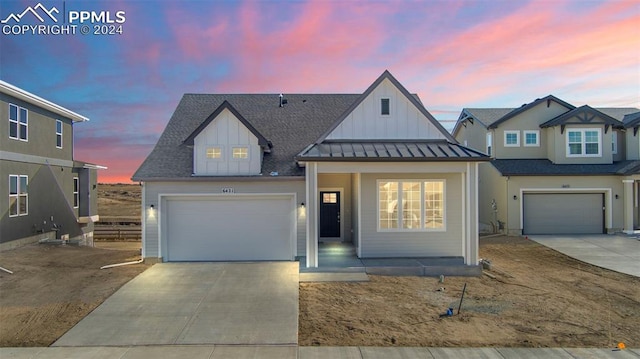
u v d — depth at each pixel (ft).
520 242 56.39
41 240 55.93
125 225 97.71
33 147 55.77
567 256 47.96
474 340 24.16
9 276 36.14
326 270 37.70
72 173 67.10
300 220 43.83
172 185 43.27
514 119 69.31
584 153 66.18
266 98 57.67
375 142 43.65
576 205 63.77
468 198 40.01
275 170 44.34
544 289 34.73
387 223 42.88
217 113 43.50
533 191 63.36
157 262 42.65
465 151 40.96
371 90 43.91
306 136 50.47
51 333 24.52
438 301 31.09
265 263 42.09
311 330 25.40
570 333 25.38
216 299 30.55
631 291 34.47
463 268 38.42
